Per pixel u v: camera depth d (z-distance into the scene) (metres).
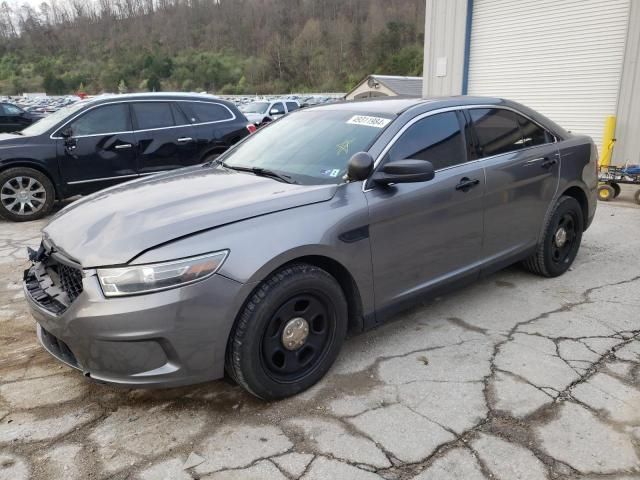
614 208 7.65
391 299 3.30
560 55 10.71
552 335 3.60
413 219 3.30
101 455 2.50
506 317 3.89
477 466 2.38
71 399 2.96
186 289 2.46
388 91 36.09
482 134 3.89
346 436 2.59
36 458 2.49
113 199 3.19
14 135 7.50
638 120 9.55
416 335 3.62
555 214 4.44
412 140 3.43
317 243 2.81
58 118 7.54
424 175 3.04
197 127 8.16
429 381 3.05
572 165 4.56
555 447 2.50
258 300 2.63
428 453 2.47
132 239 2.53
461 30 12.38
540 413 2.75
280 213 2.79
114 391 3.04
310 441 2.56
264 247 2.64
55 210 8.30
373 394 2.93
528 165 4.12
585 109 10.52
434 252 3.50
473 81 12.51
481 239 3.83
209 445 2.55
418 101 3.73
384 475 2.34
